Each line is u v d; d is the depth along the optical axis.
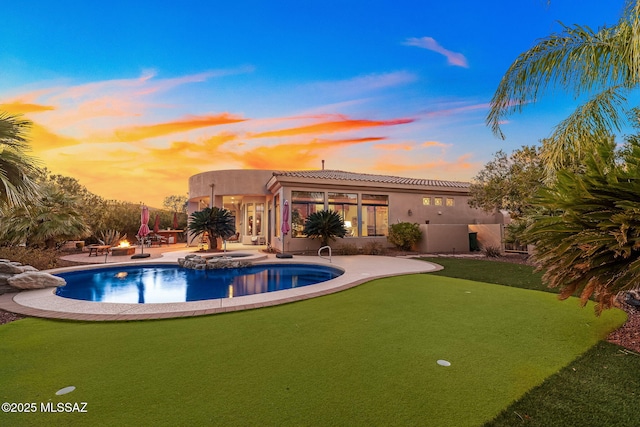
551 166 5.72
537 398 2.56
